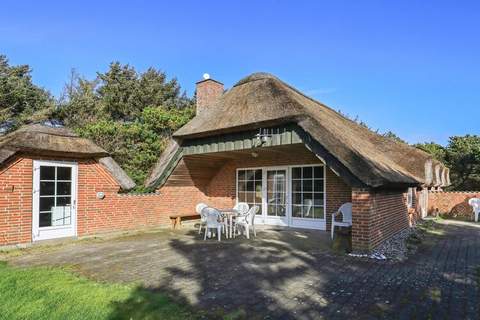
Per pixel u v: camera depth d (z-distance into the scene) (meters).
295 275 6.36
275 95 11.07
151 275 6.31
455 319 4.38
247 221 10.80
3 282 5.65
